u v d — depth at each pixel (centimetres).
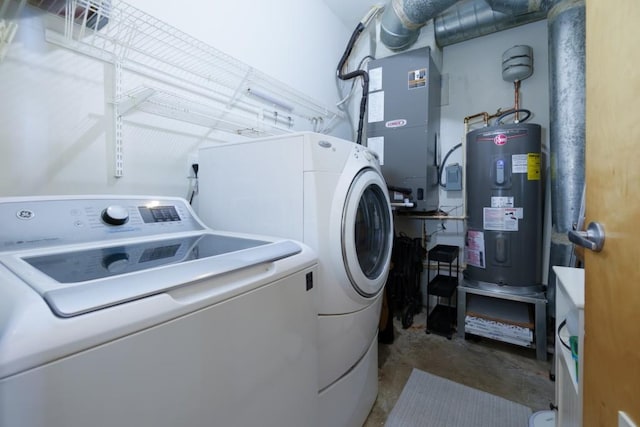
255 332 70
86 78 114
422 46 257
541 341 194
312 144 109
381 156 252
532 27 241
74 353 40
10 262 63
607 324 56
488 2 199
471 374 181
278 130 208
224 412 62
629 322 48
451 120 275
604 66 59
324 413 112
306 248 98
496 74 257
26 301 42
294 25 224
